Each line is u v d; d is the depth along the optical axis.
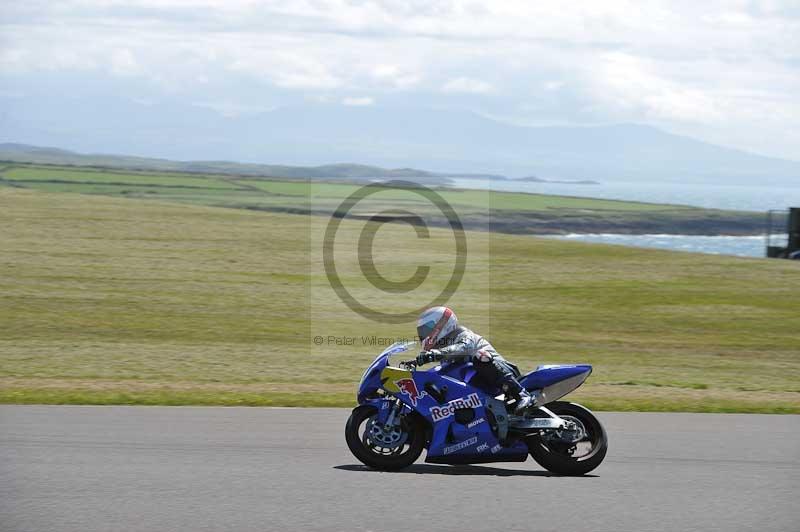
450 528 14.98
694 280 79.19
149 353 42.91
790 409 29.05
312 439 22.09
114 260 79.06
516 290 70.44
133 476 17.89
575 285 74.19
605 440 19.69
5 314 53.97
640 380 39.19
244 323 53.69
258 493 16.89
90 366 38.31
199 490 16.97
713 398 32.06
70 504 15.86
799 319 62.25
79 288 64.81
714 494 17.58
